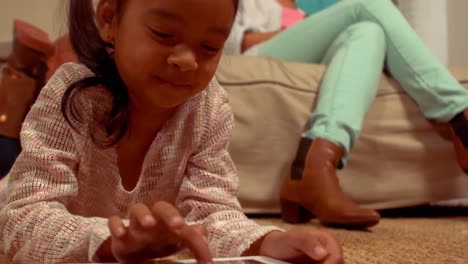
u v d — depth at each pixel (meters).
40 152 0.58
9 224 0.56
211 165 0.67
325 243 0.49
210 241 0.59
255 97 1.27
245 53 1.53
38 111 0.61
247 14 1.65
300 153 1.14
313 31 1.39
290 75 1.31
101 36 0.60
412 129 1.34
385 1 1.31
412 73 1.28
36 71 1.30
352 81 1.18
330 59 1.36
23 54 1.29
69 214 0.55
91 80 0.61
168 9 0.50
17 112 1.26
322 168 1.10
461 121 1.24
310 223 1.17
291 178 1.14
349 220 1.04
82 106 0.61
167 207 0.40
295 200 1.13
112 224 0.42
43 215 0.54
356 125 1.15
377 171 1.32
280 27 1.72
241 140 1.26
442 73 1.26
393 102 1.33
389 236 0.96
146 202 0.68
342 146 1.13
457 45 1.98
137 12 0.53
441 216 1.37
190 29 0.51
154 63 0.52
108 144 0.62
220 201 0.65
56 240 0.52
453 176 1.37
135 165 0.67
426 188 1.34
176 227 0.38
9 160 1.24
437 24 1.93
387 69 1.34
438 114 1.27
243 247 0.54
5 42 1.86
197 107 0.67
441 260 0.73
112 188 0.66
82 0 0.63
